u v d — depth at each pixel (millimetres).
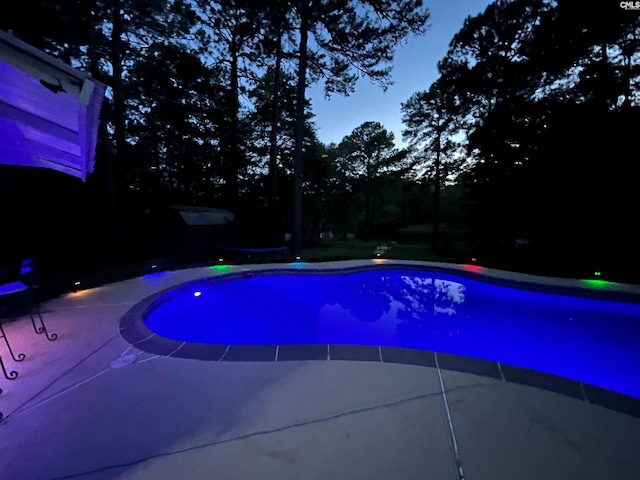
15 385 2420
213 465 1591
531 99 12289
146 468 1576
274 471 1541
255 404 2131
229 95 15477
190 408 2096
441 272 8367
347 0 10797
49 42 8594
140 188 14102
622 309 5902
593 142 9578
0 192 8156
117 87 10883
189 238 10680
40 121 2090
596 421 1892
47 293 5312
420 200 33438
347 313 6367
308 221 24312
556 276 7383
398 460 1604
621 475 1493
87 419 1992
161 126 13391
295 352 2893
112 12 9852
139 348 3102
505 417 1940
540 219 11297
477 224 14164
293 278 8266
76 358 2896
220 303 6953
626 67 10016
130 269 8586
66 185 9883
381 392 2244
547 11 11312
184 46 13633
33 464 1615
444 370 2533
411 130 19375
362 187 26922
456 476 1498
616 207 9258
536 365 4328
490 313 6230
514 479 1475
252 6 11812
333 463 1588
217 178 16297
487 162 13555
